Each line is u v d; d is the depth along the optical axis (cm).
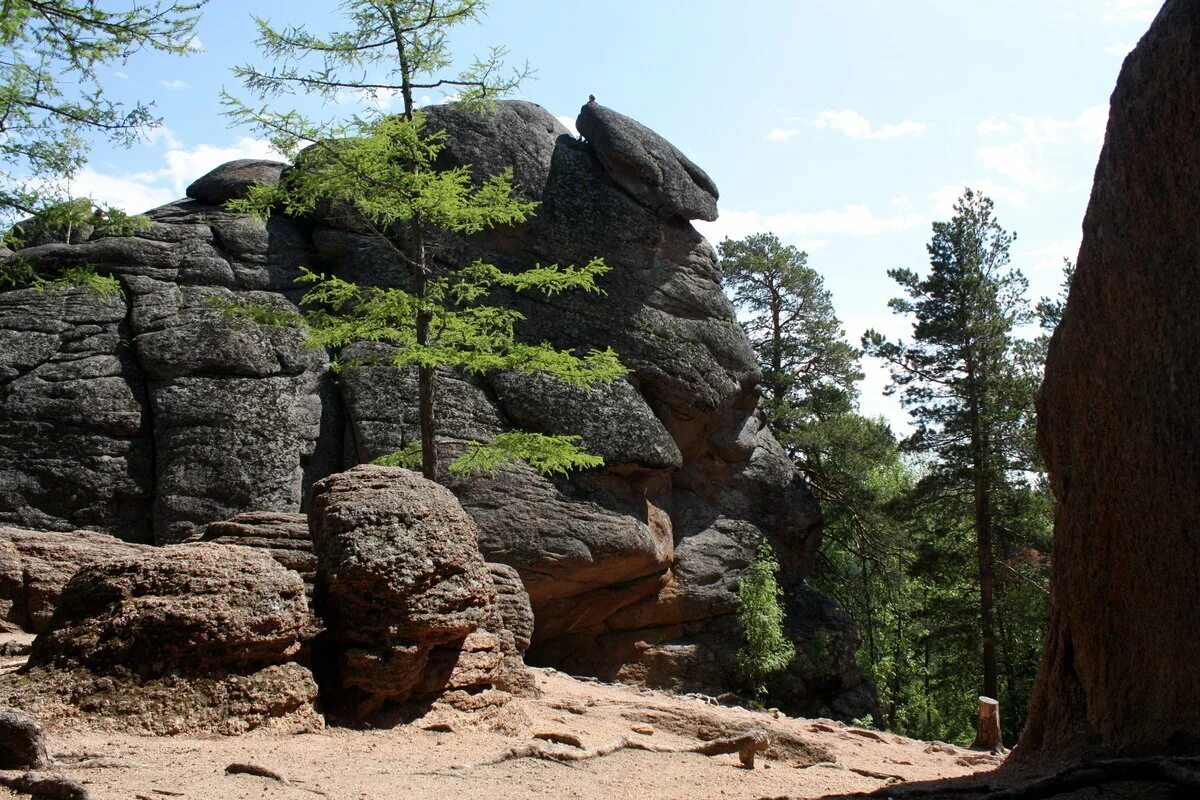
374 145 1496
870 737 1292
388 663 796
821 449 3095
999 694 3111
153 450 1981
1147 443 634
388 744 754
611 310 2412
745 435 2614
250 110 1452
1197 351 600
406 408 2116
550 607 2153
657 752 852
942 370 2912
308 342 1578
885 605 3428
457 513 891
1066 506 715
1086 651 691
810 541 2700
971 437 2791
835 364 3594
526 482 2127
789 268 3616
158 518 1920
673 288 2527
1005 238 2998
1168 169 621
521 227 2398
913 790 654
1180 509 609
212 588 750
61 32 1391
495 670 913
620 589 2227
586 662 2236
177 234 2194
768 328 3691
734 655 2356
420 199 1520
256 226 2264
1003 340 2838
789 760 1023
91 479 1911
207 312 2091
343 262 2300
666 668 2262
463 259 2327
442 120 2402
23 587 1150
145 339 2030
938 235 2988
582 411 2233
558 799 633
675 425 2462
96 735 670
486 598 877
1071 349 704
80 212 1559
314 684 777
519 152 2444
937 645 3127
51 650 734
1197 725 586
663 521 2348
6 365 1947
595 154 2564
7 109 1456
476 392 2186
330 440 2119
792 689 2392
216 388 2020
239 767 607
